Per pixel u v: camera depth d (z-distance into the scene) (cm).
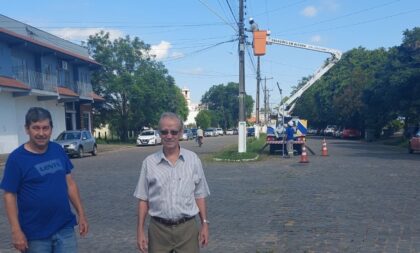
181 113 8569
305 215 952
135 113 5109
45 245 414
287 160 2331
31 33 3572
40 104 3566
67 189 434
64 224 424
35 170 409
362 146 3725
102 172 1898
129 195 1266
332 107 6366
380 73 4428
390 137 5291
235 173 1762
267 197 1184
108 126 5884
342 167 1909
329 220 901
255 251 702
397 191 1241
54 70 3881
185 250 429
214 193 1263
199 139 4047
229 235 801
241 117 2544
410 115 4031
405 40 4084
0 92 3017
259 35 2628
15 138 3177
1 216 1003
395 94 3944
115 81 4872
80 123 4369
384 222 876
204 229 446
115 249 732
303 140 2758
